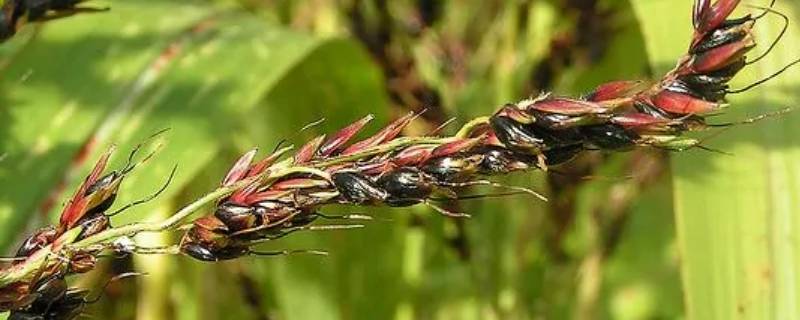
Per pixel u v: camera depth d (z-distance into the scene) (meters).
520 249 0.36
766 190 0.25
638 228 0.46
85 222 0.15
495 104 0.35
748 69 0.26
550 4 0.36
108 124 0.28
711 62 0.14
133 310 0.37
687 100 0.14
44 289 0.15
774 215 0.25
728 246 0.25
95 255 0.15
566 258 0.38
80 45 0.30
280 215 0.14
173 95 0.29
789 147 0.25
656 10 0.27
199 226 0.15
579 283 0.38
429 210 0.36
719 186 0.25
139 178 0.26
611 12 0.34
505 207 0.36
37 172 0.27
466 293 0.39
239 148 0.37
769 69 0.26
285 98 0.36
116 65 0.29
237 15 0.31
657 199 0.44
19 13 0.18
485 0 0.36
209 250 0.15
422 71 0.35
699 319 0.25
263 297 0.38
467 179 0.15
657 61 0.27
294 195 0.14
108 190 0.15
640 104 0.15
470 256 0.36
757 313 0.25
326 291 0.39
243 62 0.30
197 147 0.27
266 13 0.38
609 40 0.35
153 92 0.29
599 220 0.37
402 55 0.35
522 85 0.35
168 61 0.29
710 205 0.25
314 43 0.30
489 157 0.14
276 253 0.15
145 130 0.28
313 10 0.37
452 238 0.36
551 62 0.35
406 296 0.39
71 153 0.27
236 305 0.38
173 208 0.35
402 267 0.39
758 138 0.25
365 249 0.38
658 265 0.47
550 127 0.14
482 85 0.36
